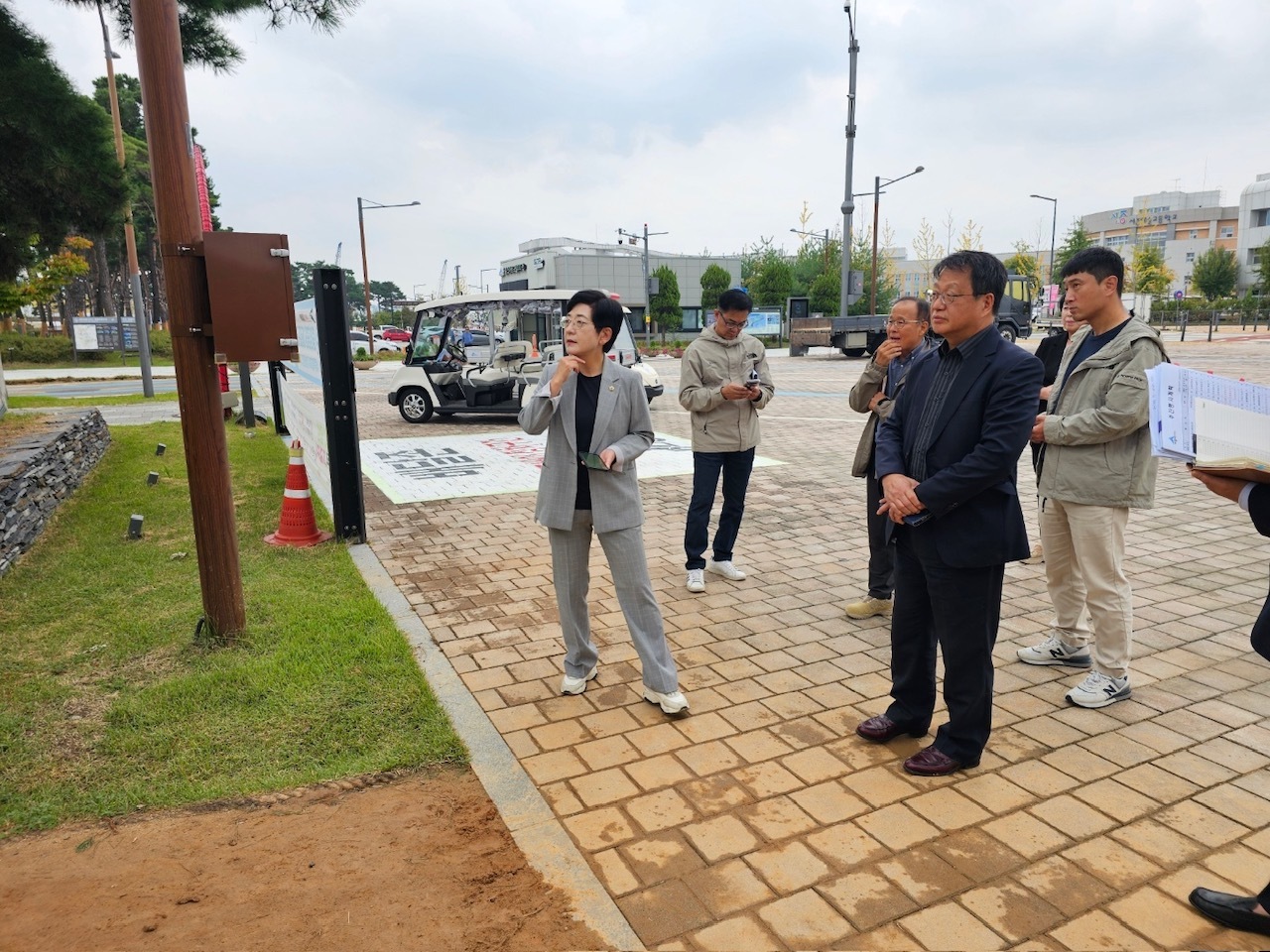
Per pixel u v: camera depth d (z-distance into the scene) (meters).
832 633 4.29
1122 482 3.30
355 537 6.00
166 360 35.41
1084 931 2.19
